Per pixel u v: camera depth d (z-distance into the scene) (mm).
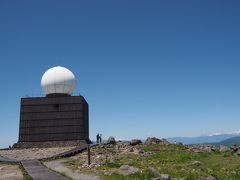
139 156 53281
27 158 62000
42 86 91500
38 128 85375
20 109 86688
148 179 30281
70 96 86812
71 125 85062
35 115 86125
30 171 39750
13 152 70750
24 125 85750
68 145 80938
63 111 85938
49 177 34188
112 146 67812
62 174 35688
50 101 86688
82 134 84625
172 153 54938
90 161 46594
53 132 84938
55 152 66938
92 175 33625
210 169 38844
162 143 69250
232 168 39875
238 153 49719
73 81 91938
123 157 51875
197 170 37344
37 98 87062
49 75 90625
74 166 42000
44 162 50531
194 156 50938
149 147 63938
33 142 83375
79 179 31953
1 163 52031
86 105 92562
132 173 32656
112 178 31062
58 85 89375
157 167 39750
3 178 34969
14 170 42188
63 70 92125
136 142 68812
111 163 41156
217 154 52812
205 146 63594
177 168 39188
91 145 70188
